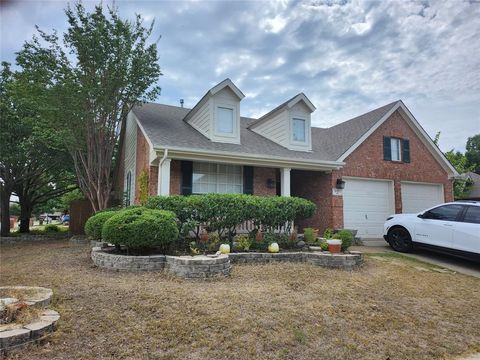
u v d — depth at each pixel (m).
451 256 9.58
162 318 4.25
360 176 13.28
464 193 21.11
